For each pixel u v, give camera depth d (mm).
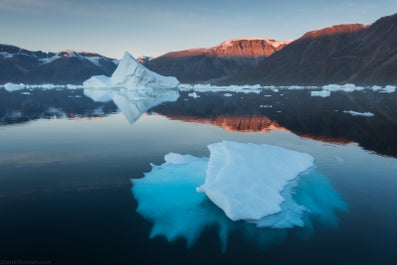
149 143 16172
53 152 14203
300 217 8031
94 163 12625
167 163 12273
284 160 11008
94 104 37812
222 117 26234
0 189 9898
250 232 7527
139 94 60031
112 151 14477
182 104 37938
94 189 10008
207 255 6770
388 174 11312
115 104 37906
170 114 28234
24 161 12797
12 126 21031
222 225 7895
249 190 8430
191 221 8094
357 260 6555
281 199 8336
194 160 12555
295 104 36219
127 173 11469
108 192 9789
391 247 6969
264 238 7309
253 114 27812
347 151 14469
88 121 23594
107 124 22266
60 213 8445
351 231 7555
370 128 19984
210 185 8523
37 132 18953
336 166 12234
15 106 34344
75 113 28438
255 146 11602
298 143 16234
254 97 49031
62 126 21219
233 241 7266
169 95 56375
